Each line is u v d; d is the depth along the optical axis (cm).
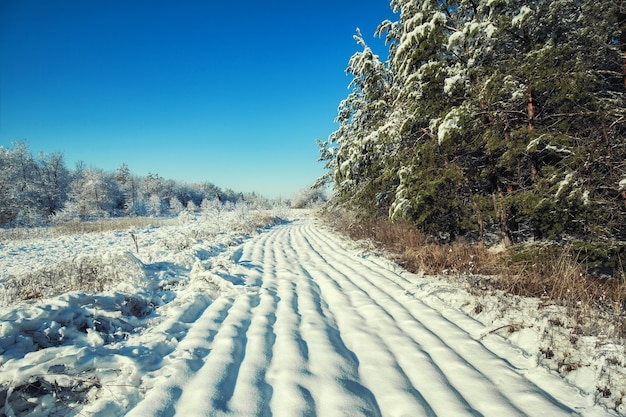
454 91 805
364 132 1181
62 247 1429
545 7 660
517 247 655
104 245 1435
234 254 986
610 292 450
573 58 639
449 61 862
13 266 1030
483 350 337
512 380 280
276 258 955
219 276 593
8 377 233
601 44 618
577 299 428
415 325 405
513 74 691
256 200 5072
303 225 2420
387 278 655
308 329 392
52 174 5466
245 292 549
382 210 1364
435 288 527
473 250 787
